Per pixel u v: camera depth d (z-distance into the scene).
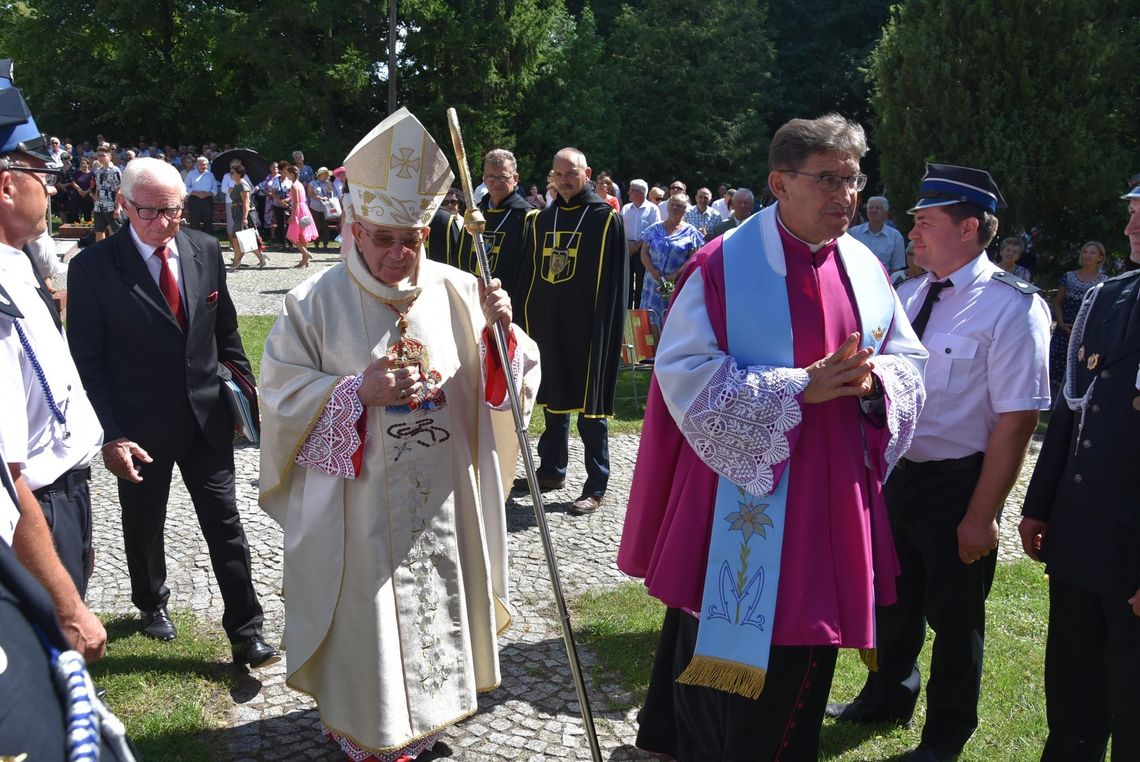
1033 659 4.10
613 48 33.84
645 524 2.68
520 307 5.93
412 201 2.96
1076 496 2.75
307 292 3.11
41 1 33.12
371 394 2.91
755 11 32.16
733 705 2.51
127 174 3.52
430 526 3.08
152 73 33.81
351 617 2.99
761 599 2.39
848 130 2.43
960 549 3.07
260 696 3.62
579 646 4.08
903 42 13.75
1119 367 2.69
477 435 3.31
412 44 28.88
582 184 5.71
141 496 3.79
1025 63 12.91
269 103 28.92
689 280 2.57
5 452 2.03
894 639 3.46
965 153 13.31
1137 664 2.63
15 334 2.17
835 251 2.62
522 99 30.72
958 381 3.07
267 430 3.05
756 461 2.38
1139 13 14.26
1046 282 14.30
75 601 1.94
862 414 2.55
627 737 3.42
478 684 3.27
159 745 3.24
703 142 32.03
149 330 3.55
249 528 5.31
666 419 2.61
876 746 3.42
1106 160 13.16
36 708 1.06
